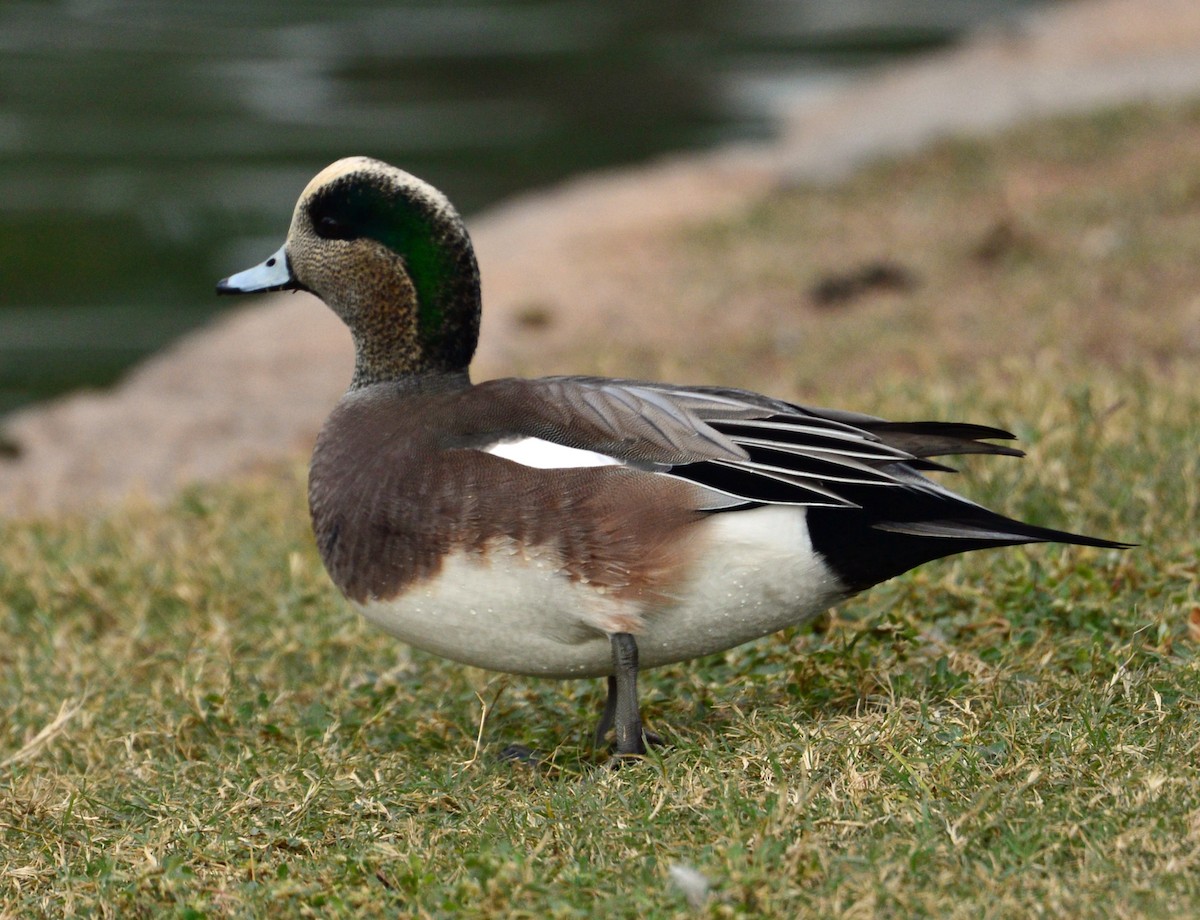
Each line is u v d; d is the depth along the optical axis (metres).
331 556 8.16
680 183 29.17
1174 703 7.34
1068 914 5.66
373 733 8.71
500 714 8.76
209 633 10.49
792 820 6.42
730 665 8.98
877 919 5.77
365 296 8.78
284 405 19.92
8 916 6.70
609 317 21.55
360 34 46.94
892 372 15.86
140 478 17.95
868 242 22.92
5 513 16.27
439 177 32.78
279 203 30.58
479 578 7.64
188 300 26.41
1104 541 7.15
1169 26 35.72
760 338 19.53
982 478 10.89
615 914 5.93
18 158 33.47
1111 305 18.02
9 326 25.25
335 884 6.50
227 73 41.75
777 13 50.75
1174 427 11.76
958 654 8.36
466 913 6.05
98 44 44.91
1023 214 22.47
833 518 7.42
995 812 6.42
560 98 39.50
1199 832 6.09
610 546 7.48
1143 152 24.80
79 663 10.27
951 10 50.62
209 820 7.29
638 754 7.64
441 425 7.98
